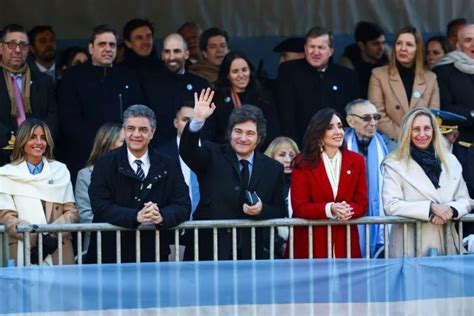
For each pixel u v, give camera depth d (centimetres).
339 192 3022
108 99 3531
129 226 2892
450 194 3078
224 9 4234
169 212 2900
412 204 3012
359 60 4019
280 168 3058
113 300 2728
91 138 3500
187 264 2745
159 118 3572
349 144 3422
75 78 3534
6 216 3027
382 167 3122
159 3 4191
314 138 3039
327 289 2788
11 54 3462
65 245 3036
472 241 3095
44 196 3091
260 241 3030
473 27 3672
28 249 2888
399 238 3053
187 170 3384
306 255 3019
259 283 2766
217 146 3050
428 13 4328
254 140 3022
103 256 2988
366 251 3044
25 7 4125
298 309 2780
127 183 2972
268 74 4225
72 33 4153
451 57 3684
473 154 3325
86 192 3241
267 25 4253
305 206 2975
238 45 4238
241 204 3012
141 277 2738
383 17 4312
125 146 3012
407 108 3622
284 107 3619
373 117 3419
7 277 2702
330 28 4281
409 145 3095
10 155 3406
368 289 2800
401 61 3641
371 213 3372
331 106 3628
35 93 3494
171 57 3600
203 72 3831
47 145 3133
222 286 2759
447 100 3656
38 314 2714
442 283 2828
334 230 3009
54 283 2717
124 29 3703
